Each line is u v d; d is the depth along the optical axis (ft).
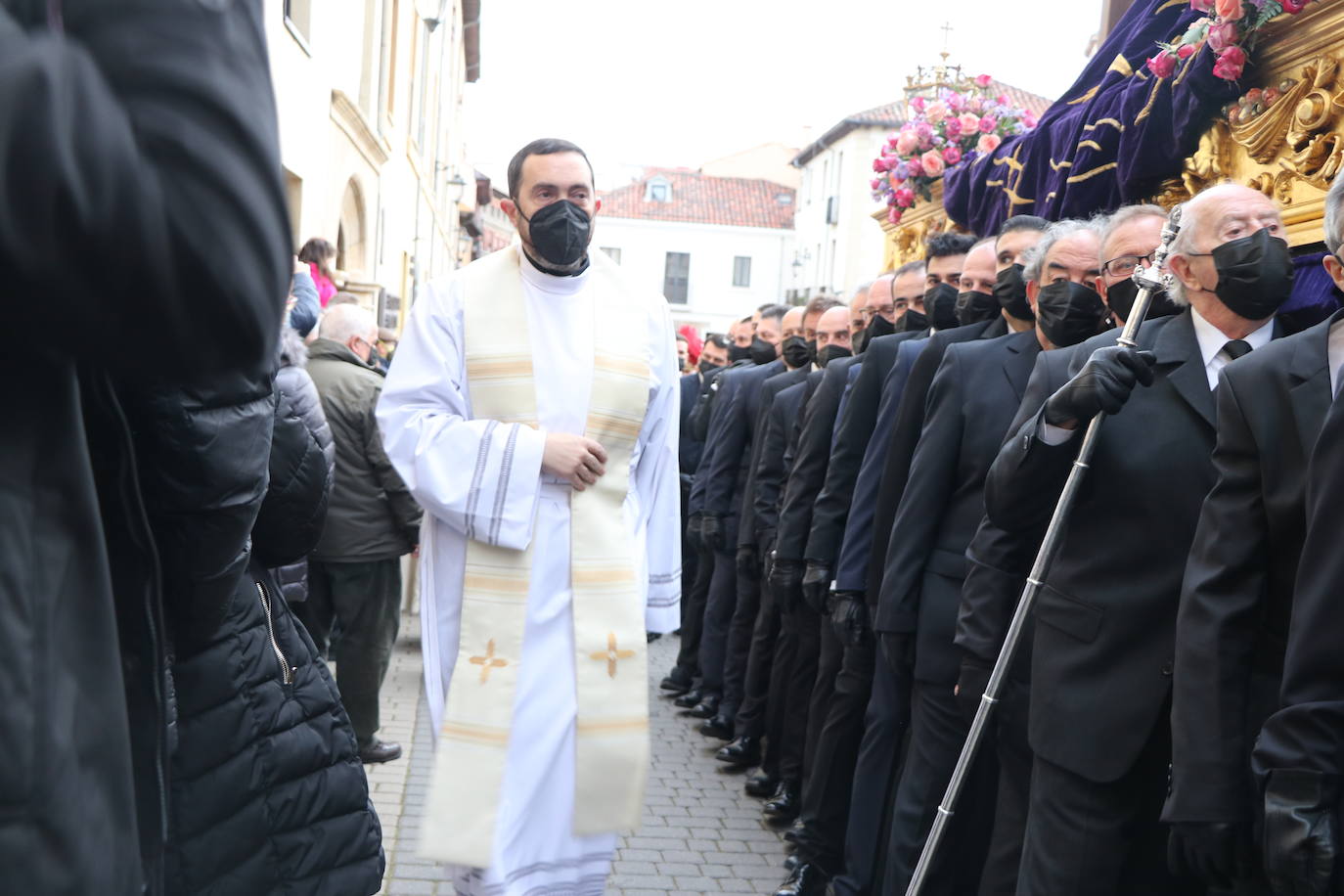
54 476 3.09
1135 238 10.23
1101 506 9.20
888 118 148.77
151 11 2.77
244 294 2.85
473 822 10.32
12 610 2.95
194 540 6.13
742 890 14.96
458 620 10.88
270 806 8.32
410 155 66.03
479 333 11.02
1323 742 6.63
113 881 3.21
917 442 13.14
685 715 24.32
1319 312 11.73
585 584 10.82
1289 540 7.45
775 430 20.26
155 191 2.69
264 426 6.22
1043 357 10.24
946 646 11.90
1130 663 8.95
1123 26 16.40
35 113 2.55
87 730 3.14
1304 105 11.74
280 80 29.81
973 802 11.91
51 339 2.83
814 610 15.88
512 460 10.48
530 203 10.72
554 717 10.70
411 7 63.10
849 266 151.23
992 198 19.79
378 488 18.25
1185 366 9.09
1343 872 6.47
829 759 14.35
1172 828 7.80
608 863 11.19
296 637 9.04
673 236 215.51
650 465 11.75
